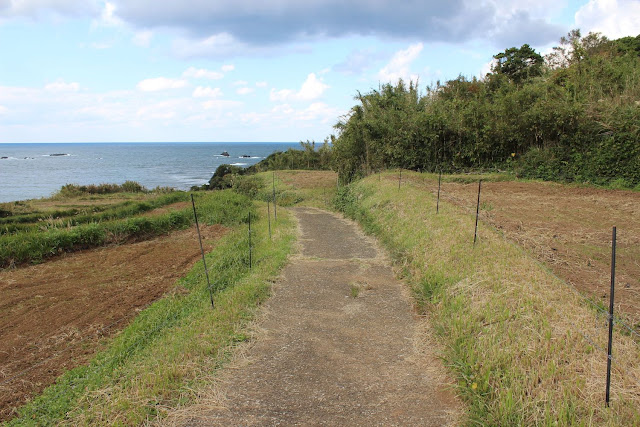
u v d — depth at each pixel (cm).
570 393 313
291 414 331
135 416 321
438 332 457
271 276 688
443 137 1817
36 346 555
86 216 1365
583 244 733
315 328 499
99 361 494
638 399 304
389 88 2106
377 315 537
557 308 451
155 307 662
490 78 2416
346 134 2066
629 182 1382
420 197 1115
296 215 1479
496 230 794
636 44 2605
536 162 1580
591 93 1623
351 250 892
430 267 641
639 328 428
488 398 332
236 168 3759
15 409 413
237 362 414
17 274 859
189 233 1252
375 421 321
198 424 319
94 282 809
